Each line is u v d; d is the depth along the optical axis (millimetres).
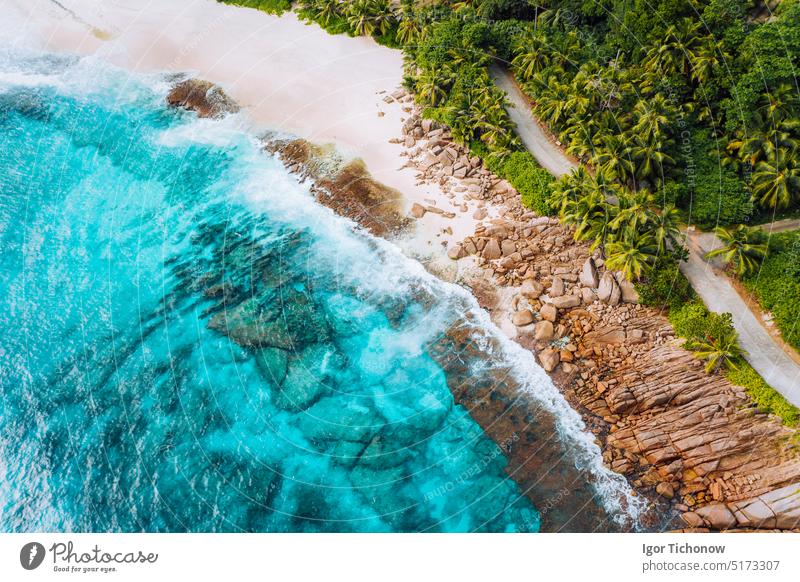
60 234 42625
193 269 39906
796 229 35438
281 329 36156
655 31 41719
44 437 32250
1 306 38219
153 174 46812
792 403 28938
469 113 44656
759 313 32750
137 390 33969
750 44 38156
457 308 36250
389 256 39438
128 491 30062
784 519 25672
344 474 30094
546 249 37562
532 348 33938
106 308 38000
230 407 33000
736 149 38281
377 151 46156
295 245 40625
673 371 31094
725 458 27859
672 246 35875
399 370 33906
